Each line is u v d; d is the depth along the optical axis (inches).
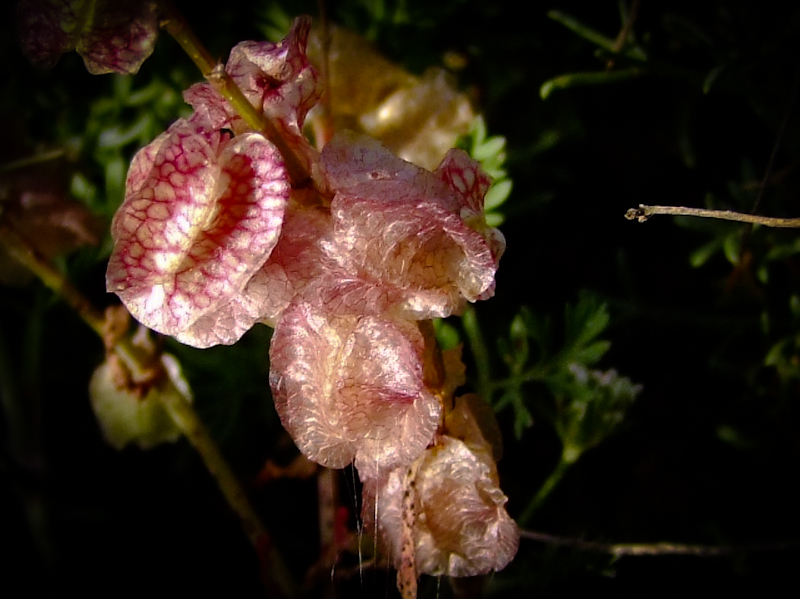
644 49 5.0
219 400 5.0
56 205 4.2
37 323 5.0
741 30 5.0
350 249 2.5
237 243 2.4
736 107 5.2
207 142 2.4
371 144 2.7
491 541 3.0
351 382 2.6
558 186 5.3
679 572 5.3
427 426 2.6
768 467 5.2
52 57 2.5
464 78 4.9
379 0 4.8
